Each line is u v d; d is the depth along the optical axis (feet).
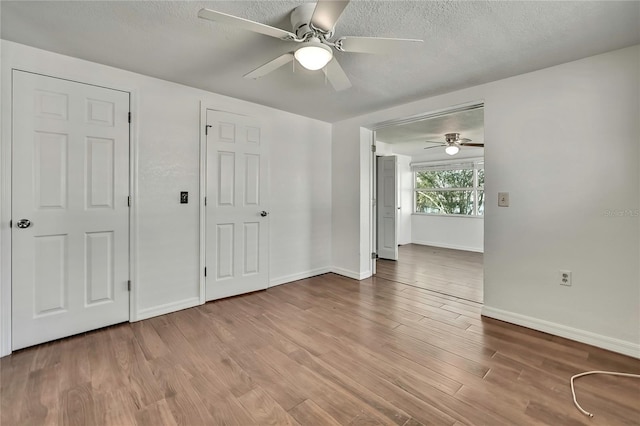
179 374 5.98
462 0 5.07
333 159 13.84
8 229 6.71
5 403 5.10
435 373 6.05
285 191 12.14
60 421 4.73
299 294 10.93
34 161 6.98
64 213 7.39
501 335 7.72
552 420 4.77
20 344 6.86
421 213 23.38
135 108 8.33
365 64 7.55
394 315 9.03
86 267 7.73
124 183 8.24
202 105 9.60
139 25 5.95
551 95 7.70
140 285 8.57
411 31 6.04
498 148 8.64
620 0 5.05
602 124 7.01
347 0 4.22
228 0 5.14
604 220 7.04
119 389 5.50
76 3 5.27
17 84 6.73
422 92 9.60
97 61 7.58
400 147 20.22
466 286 12.02
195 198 9.59
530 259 8.14
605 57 6.94
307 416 4.87
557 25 5.82
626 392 5.45
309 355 6.72
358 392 5.46
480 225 20.21
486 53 6.97
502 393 5.42
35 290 7.06
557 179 7.66
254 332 7.86
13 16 5.66
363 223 13.08
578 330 7.43
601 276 7.10
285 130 12.01
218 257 10.18
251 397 5.32
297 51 5.43
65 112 7.33
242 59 7.43
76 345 7.10
